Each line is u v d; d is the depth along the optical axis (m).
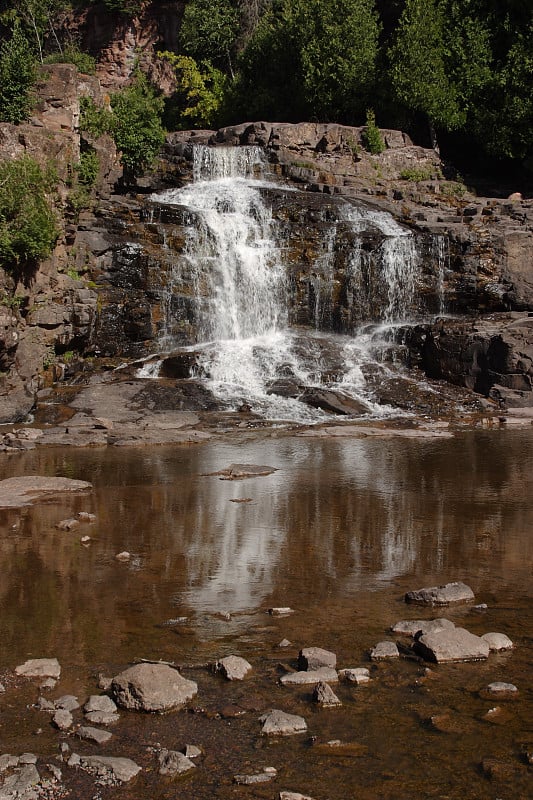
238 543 8.12
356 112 35.78
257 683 4.91
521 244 25.47
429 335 21.95
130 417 16.86
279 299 23.98
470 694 4.73
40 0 45.72
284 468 12.32
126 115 26.22
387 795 3.79
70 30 47.16
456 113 34.31
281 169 30.45
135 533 8.52
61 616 6.05
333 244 24.58
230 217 24.80
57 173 20.59
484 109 34.38
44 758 4.12
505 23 34.97
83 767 4.02
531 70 33.19
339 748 4.18
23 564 7.39
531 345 20.02
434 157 33.72
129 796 3.80
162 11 46.47
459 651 5.20
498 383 20.11
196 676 5.02
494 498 10.20
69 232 20.95
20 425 16.47
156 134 26.89
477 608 6.17
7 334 17.56
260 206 25.73
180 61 40.72
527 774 3.94
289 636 5.64
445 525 8.83
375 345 22.44
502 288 24.52
